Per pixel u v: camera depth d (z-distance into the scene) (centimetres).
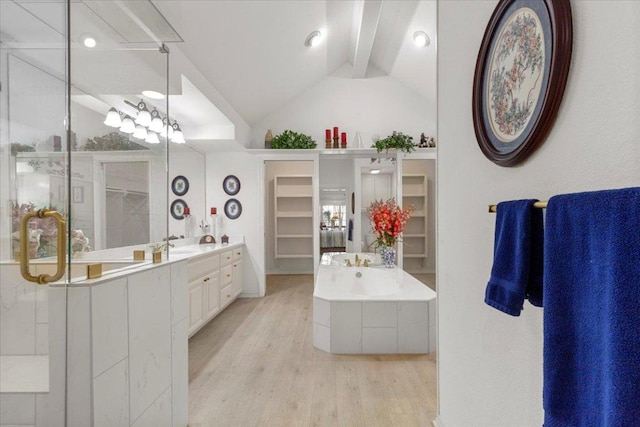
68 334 111
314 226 464
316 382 219
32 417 111
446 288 154
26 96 126
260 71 346
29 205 119
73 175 146
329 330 265
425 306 264
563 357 63
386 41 391
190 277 284
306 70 412
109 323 119
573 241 62
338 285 318
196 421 180
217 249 351
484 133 113
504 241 87
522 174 96
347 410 188
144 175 184
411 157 465
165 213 197
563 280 63
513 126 97
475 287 125
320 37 351
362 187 503
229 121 371
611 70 65
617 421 49
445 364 155
